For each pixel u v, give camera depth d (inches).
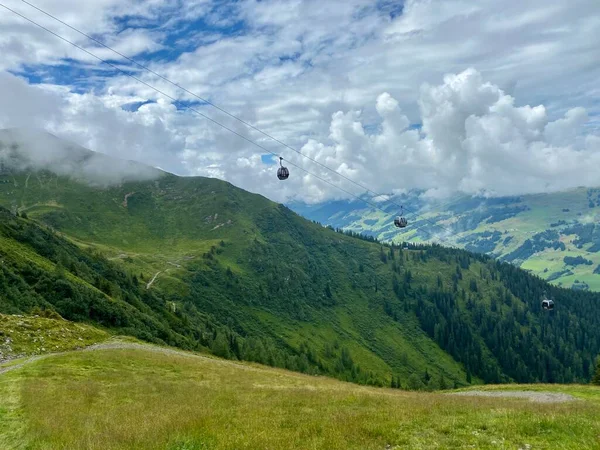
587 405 1063.6
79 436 649.6
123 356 1768.0
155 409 891.4
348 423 687.7
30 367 1389.0
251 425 693.9
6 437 698.2
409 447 568.1
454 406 935.7
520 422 679.7
